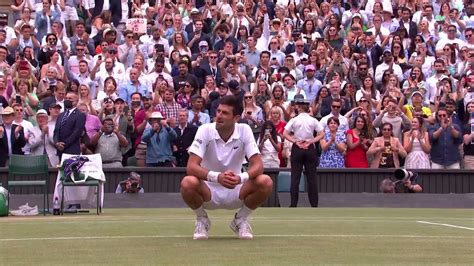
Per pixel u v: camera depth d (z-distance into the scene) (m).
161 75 31.27
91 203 24.72
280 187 28.44
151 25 37.00
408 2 41.34
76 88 30.33
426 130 30.17
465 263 10.98
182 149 29.27
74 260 11.15
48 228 16.66
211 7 38.59
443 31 38.91
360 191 29.38
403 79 35.22
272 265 10.59
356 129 29.77
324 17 39.41
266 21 36.81
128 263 10.78
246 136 13.52
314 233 15.41
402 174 29.17
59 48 33.62
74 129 26.80
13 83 30.36
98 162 23.64
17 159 23.70
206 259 11.19
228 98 13.57
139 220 19.28
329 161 29.61
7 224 17.89
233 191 13.59
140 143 29.22
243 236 13.93
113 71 32.38
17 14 38.00
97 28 37.00
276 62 34.56
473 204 29.42
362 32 37.00
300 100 26.94
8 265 10.62
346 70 34.31
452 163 30.20
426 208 27.78
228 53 33.72
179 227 16.81
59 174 23.59
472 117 30.69
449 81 33.09
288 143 29.77
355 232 15.70
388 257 11.56
